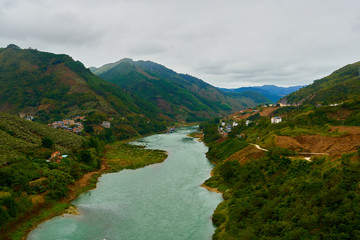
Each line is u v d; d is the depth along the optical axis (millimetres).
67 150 127812
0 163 86062
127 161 137375
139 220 66062
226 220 60969
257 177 80562
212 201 78938
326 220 43062
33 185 78250
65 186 86312
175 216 68375
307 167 68875
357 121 116375
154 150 171875
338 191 47188
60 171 94188
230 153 126562
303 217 46750
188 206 75125
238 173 90750
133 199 81375
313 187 54000
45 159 106562
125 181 101938
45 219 66562
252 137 144375
